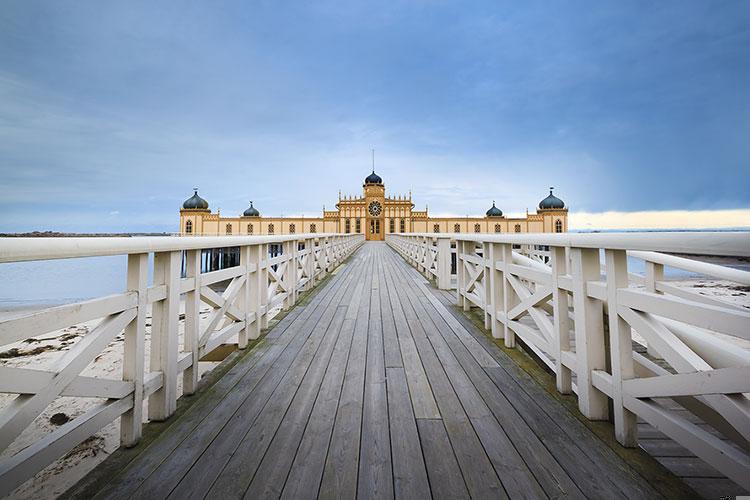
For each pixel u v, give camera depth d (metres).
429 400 2.26
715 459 1.27
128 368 1.79
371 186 48.16
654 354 3.57
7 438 1.16
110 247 1.51
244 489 1.47
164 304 2.08
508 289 3.30
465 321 4.24
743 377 1.18
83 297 19.39
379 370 2.76
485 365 2.86
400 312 4.69
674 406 2.52
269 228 48.31
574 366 2.16
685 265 2.91
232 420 2.03
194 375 2.38
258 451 1.73
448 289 6.39
